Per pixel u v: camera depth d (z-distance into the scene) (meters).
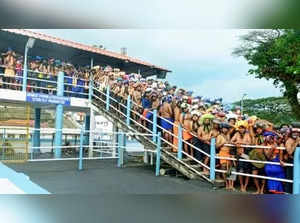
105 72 14.71
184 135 9.39
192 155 9.20
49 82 14.09
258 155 7.36
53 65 14.73
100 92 14.14
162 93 11.23
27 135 12.20
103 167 10.56
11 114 17.45
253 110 16.20
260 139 7.83
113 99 13.05
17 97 12.77
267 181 7.25
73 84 14.53
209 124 8.70
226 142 8.23
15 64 13.49
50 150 17.67
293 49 12.12
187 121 9.38
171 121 10.16
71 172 9.32
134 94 12.00
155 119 10.23
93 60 17.02
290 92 13.72
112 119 12.83
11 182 6.20
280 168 7.01
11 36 13.75
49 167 10.10
